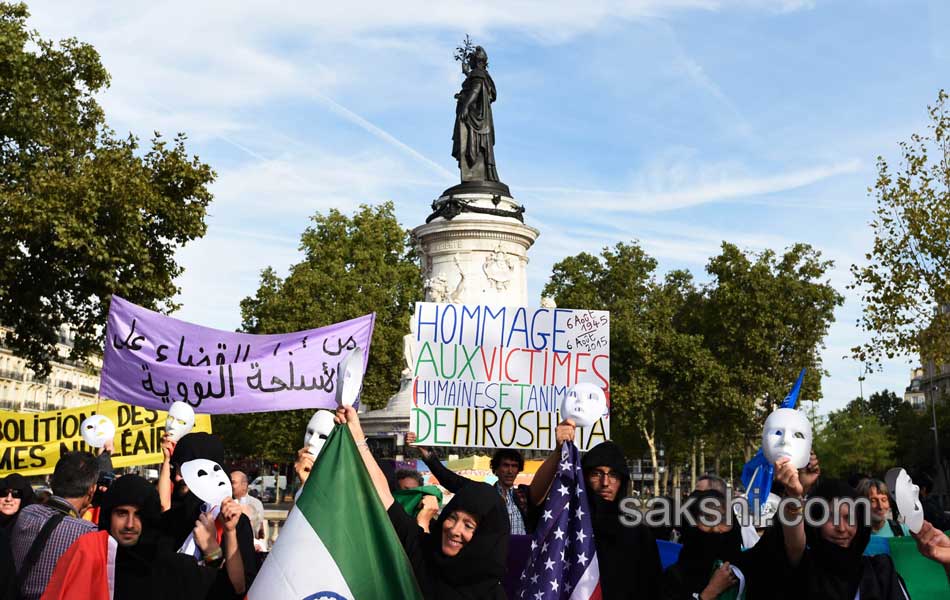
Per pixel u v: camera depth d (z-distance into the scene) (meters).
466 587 5.81
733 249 59.81
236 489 9.11
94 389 104.50
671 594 6.55
